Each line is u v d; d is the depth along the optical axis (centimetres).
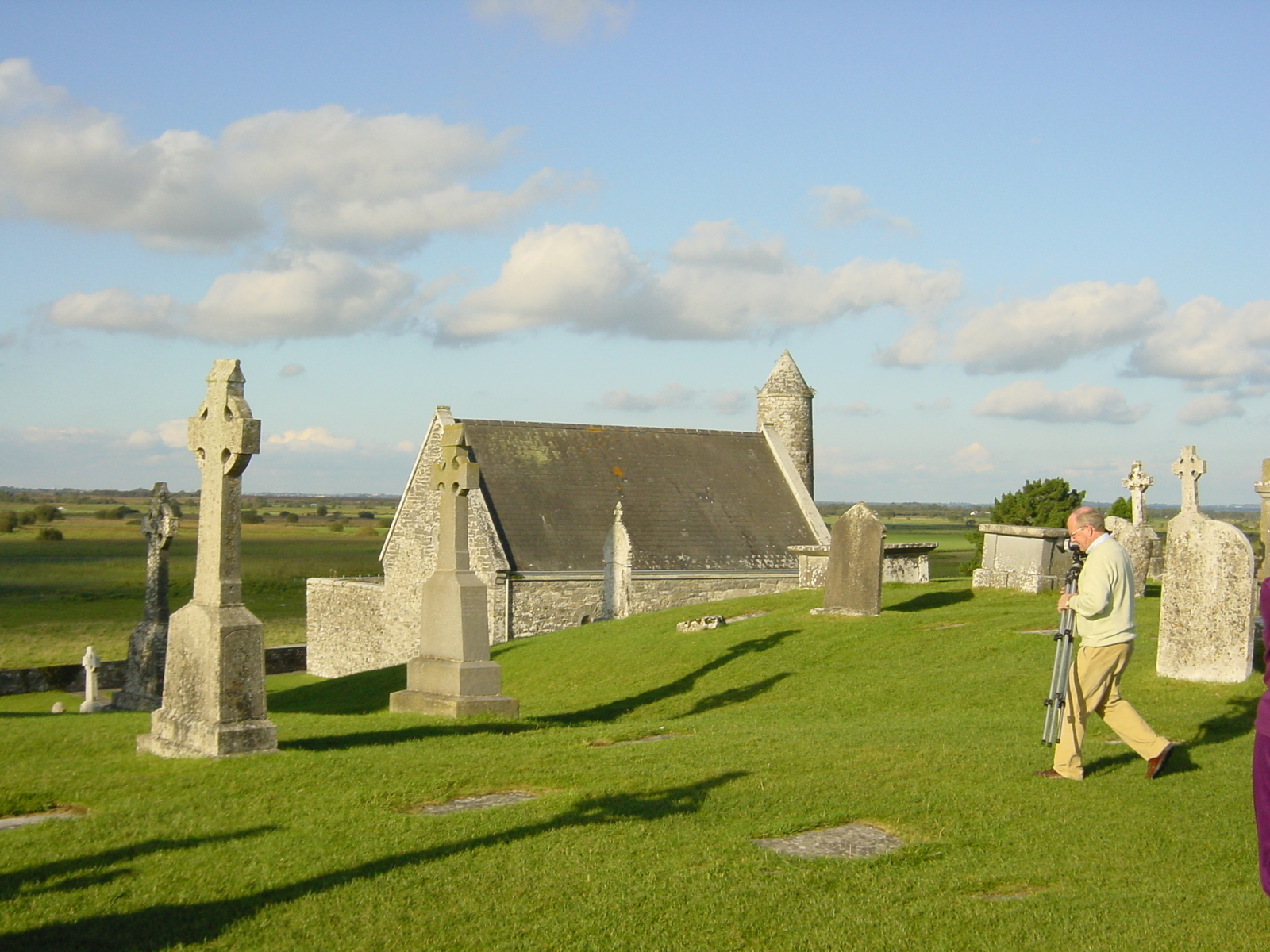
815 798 950
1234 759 1079
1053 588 2645
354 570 9238
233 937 654
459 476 1650
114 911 686
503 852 802
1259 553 2695
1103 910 707
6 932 654
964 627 2183
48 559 10319
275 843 817
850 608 2434
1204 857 804
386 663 4509
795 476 5022
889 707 1647
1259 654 1677
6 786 987
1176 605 1559
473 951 642
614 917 688
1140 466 2978
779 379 5375
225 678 1125
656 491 4638
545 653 2666
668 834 847
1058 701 1045
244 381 1170
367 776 1026
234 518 1152
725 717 1581
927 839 848
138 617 6375
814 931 675
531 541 4159
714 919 689
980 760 1082
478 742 1266
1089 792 962
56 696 3675
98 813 903
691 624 2598
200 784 995
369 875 752
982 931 676
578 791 971
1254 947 654
